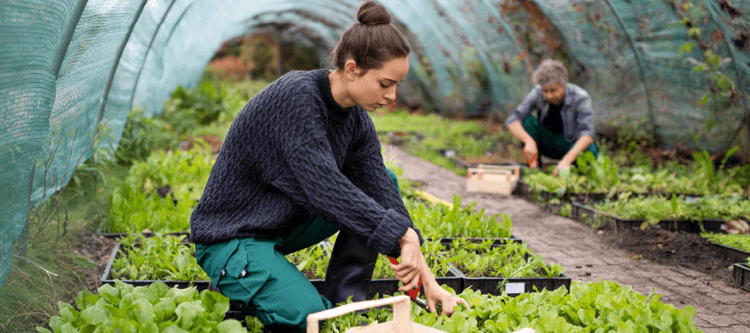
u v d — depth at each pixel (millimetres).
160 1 5613
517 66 10719
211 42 14203
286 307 2066
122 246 3686
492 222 4164
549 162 8172
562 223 5395
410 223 1992
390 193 2326
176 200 5215
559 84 5871
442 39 13008
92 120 4293
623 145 8523
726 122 7156
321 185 1941
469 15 10672
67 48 2961
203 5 9688
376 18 1930
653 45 7527
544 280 3123
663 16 6945
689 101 7602
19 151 2320
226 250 2137
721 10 6039
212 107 11680
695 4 6352
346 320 2236
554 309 2404
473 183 6879
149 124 7055
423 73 15250
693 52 6969
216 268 2180
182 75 12430
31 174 2807
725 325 3037
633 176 6227
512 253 3750
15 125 2258
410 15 13492
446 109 14812
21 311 2594
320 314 1845
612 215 5102
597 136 9656
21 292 2674
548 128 6395
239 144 2133
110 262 3211
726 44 6367
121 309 2061
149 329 1950
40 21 2324
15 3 2104
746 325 3043
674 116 8031
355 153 2326
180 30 9352
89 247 3803
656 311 2412
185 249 3391
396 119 14578
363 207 1941
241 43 27844
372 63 1904
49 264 3150
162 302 2164
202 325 2053
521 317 2332
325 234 2422
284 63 27875
